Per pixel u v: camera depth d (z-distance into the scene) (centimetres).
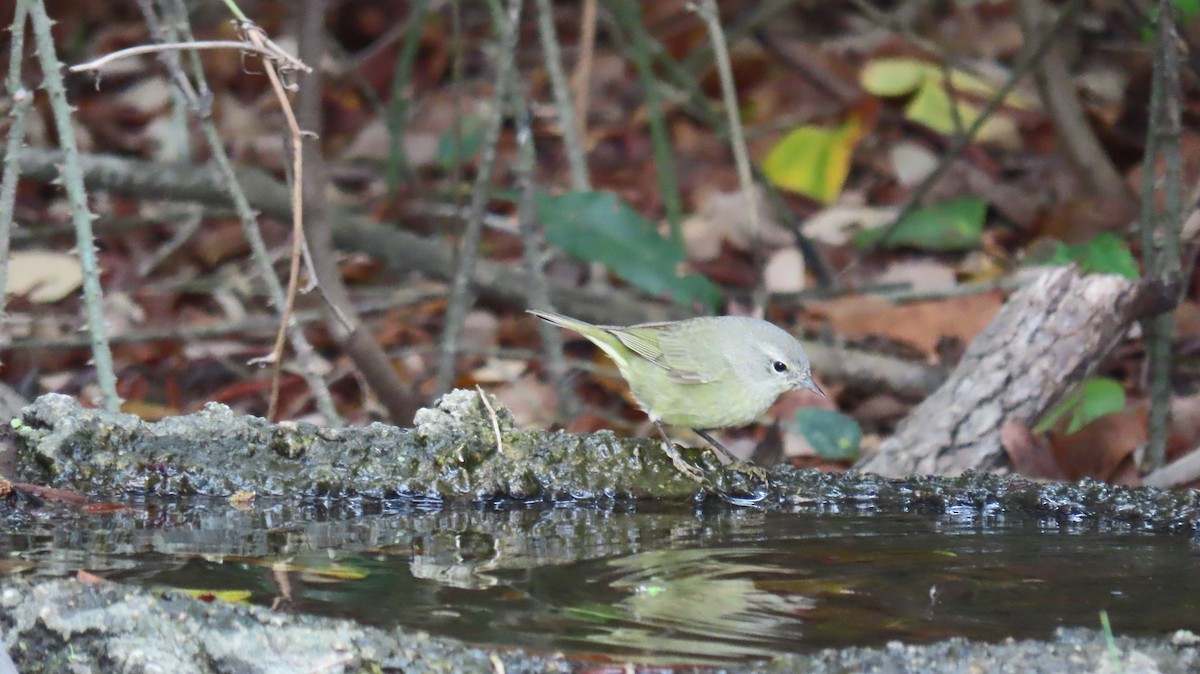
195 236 1611
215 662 496
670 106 1909
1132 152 1593
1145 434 1077
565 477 785
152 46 711
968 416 926
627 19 1442
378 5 2041
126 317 1447
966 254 1500
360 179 1767
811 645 537
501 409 803
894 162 1659
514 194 1198
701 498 787
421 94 1964
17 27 822
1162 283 959
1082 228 1438
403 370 1372
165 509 736
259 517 730
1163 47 1010
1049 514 770
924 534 728
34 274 1473
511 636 535
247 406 1297
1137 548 702
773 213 1589
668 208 1377
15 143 833
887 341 1383
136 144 1778
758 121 1855
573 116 1325
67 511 723
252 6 1966
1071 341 931
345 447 780
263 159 1770
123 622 507
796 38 1986
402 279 1592
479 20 2136
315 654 492
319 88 979
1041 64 1444
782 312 1458
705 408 923
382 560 651
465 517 746
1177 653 498
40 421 769
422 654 491
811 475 805
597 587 614
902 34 1686
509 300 1405
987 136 1697
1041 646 498
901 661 485
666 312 1394
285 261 1558
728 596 605
